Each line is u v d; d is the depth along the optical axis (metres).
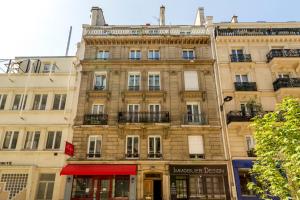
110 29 24.08
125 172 17.14
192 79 21.84
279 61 21.28
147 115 19.83
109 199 17.28
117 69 22.05
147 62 22.12
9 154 18.84
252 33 23.05
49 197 17.66
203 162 18.30
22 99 20.94
